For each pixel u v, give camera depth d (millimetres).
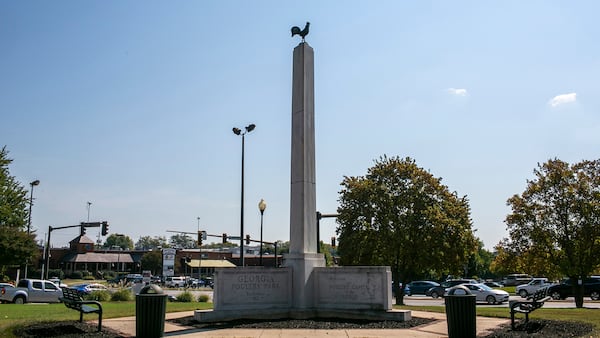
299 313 14680
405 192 29500
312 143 16375
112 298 27453
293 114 16578
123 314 14992
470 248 29859
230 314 13680
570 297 37719
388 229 28828
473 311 10344
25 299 28172
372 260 29250
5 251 39875
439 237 28703
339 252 30641
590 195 28031
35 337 10070
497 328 11789
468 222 30156
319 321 13562
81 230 39188
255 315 14070
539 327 11578
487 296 32156
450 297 10438
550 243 28469
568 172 28547
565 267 27672
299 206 15719
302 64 16594
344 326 12430
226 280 13914
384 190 29562
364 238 29047
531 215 29031
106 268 94312
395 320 13484
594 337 10078
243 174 26984
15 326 11133
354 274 14500
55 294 28969
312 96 16703
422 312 16391
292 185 16109
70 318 13727
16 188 43688
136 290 28516
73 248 92688
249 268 14383
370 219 29578
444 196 30266
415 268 30000
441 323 13070
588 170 28484
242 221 26531
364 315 13984
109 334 10625
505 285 70625
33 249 41750
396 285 29594
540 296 12297
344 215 30203
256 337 10555
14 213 42688
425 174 30062
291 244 15703
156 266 91438
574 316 14938
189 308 18047
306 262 15180
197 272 92562
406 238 28609
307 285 15102
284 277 15008
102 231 39000
